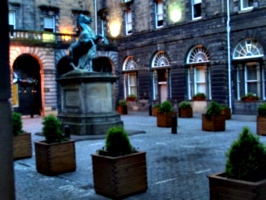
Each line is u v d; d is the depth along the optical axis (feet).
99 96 61.31
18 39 104.78
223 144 47.19
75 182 30.50
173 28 108.06
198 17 101.96
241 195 17.29
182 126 70.74
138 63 121.90
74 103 62.59
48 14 129.18
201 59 101.76
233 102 92.73
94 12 140.77
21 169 36.45
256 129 59.93
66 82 63.72
